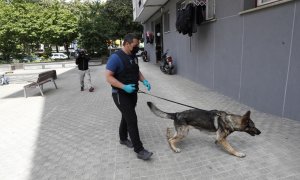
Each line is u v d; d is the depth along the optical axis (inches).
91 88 410.3
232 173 142.5
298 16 196.4
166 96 339.6
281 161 151.1
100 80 537.3
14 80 619.5
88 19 1007.0
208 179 138.4
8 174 158.2
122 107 155.9
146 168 153.5
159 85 426.6
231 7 292.8
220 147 174.9
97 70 767.1
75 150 185.2
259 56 246.1
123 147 184.5
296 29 199.3
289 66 209.2
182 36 498.3
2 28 941.2
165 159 162.7
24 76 689.0
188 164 155.3
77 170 156.5
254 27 250.5
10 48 1025.5
